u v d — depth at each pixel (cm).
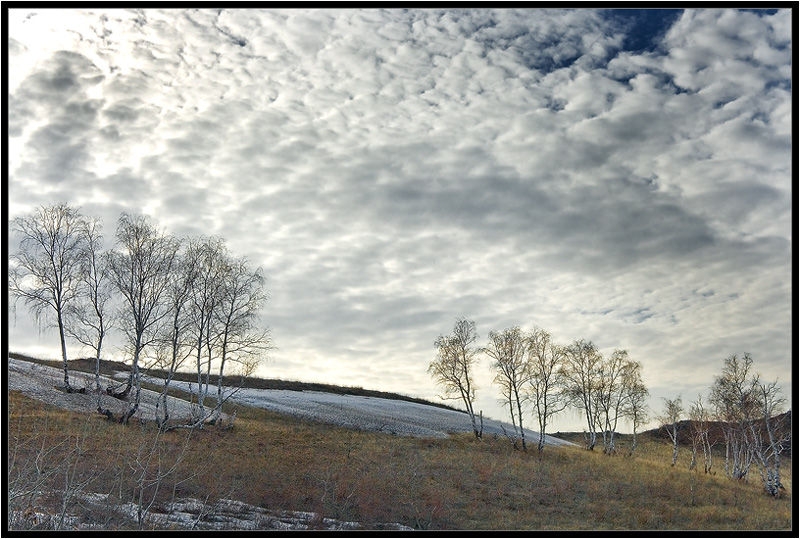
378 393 9112
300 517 2883
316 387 8688
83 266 4428
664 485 4653
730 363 5484
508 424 8119
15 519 1833
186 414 4941
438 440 5662
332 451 4506
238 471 3538
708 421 6669
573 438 8912
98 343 4359
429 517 3244
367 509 3198
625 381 6956
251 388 7500
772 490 4906
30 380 4784
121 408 4622
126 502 2502
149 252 4325
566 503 3916
